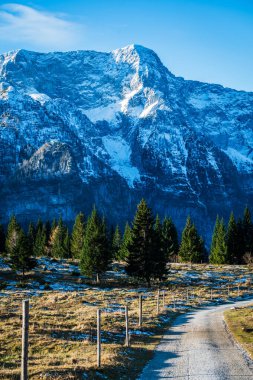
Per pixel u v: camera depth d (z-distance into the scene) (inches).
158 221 5251.0
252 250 4847.4
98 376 829.2
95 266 3139.8
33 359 999.0
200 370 921.5
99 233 3213.6
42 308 1893.5
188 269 4028.1
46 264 3828.7
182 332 1505.9
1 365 922.7
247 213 5083.7
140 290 2947.8
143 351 1145.4
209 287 3240.7
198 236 4758.9
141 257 3095.5
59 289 2765.7
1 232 5319.9
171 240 4970.5
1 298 2176.4
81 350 1101.1
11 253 3112.7
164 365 981.8
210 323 1718.8
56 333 1307.8
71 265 3949.3
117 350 1100.5
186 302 2507.4
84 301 2215.8
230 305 2493.8
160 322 1720.0
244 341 1290.6
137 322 1644.9
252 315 1870.1
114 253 5024.6
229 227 4945.9
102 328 1450.5
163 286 3179.1
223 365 970.1
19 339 1195.3
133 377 872.3
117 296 2571.4
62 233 5378.9
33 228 6102.4
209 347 1205.7
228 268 4190.5
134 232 3157.0
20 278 3056.1
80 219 4569.4
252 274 3890.3
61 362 941.8
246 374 881.5
